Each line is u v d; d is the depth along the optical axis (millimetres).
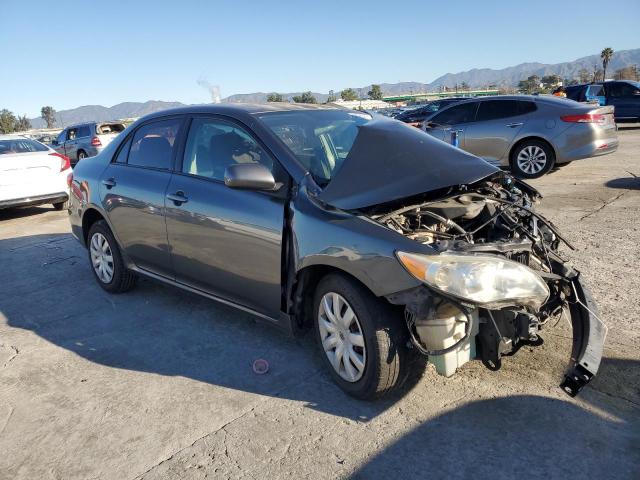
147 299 4977
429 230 2996
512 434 2742
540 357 3422
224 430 2955
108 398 3350
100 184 4891
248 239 3475
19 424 3135
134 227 4496
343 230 2959
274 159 3506
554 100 9938
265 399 3223
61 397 3396
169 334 4195
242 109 3947
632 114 18812
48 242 7582
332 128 3947
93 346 4082
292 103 4355
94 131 19578
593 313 2996
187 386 3428
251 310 3703
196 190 3900
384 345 2863
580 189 8602
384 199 2928
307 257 3109
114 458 2791
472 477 2488
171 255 4184
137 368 3703
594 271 4832
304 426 2941
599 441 2650
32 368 3797
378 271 2770
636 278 4598
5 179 9039
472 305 2590
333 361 3197
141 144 4664
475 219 3414
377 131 3402
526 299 2662
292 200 3301
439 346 2699
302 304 3365
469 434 2768
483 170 3139
